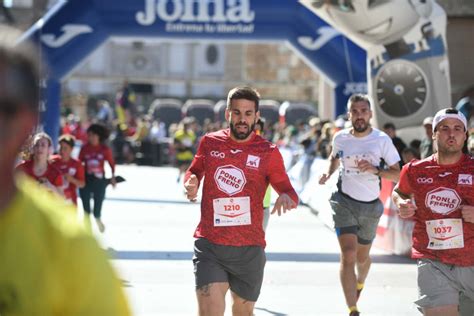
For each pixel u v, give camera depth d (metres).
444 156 9.12
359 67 32.84
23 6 32.97
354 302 12.01
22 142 3.10
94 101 107.38
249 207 9.40
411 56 24.92
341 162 12.87
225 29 32.41
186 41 32.69
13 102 3.03
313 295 15.01
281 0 32.22
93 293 3.16
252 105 9.49
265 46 123.94
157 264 17.58
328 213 24.81
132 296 14.34
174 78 126.06
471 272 8.97
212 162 9.53
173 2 32.09
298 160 35.62
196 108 87.94
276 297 14.76
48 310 3.15
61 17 31.88
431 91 24.95
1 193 3.15
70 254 3.17
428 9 24.42
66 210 3.33
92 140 20.25
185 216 26.77
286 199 9.26
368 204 12.63
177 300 14.14
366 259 13.20
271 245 20.97
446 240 9.04
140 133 61.62
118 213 27.02
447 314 8.90
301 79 122.44
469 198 9.02
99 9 31.95
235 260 9.32
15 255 3.15
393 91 25.22
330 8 24.36
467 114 23.41
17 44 3.06
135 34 32.38
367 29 24.48
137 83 120.69
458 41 33.62
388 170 12.30
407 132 25.34
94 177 20.23
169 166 61.25
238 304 9.57
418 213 9.27
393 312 13.77
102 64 123.56
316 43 32.62
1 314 3.17
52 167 15.29
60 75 32.25
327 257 19.31
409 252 19.28
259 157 9.48
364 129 12.73
